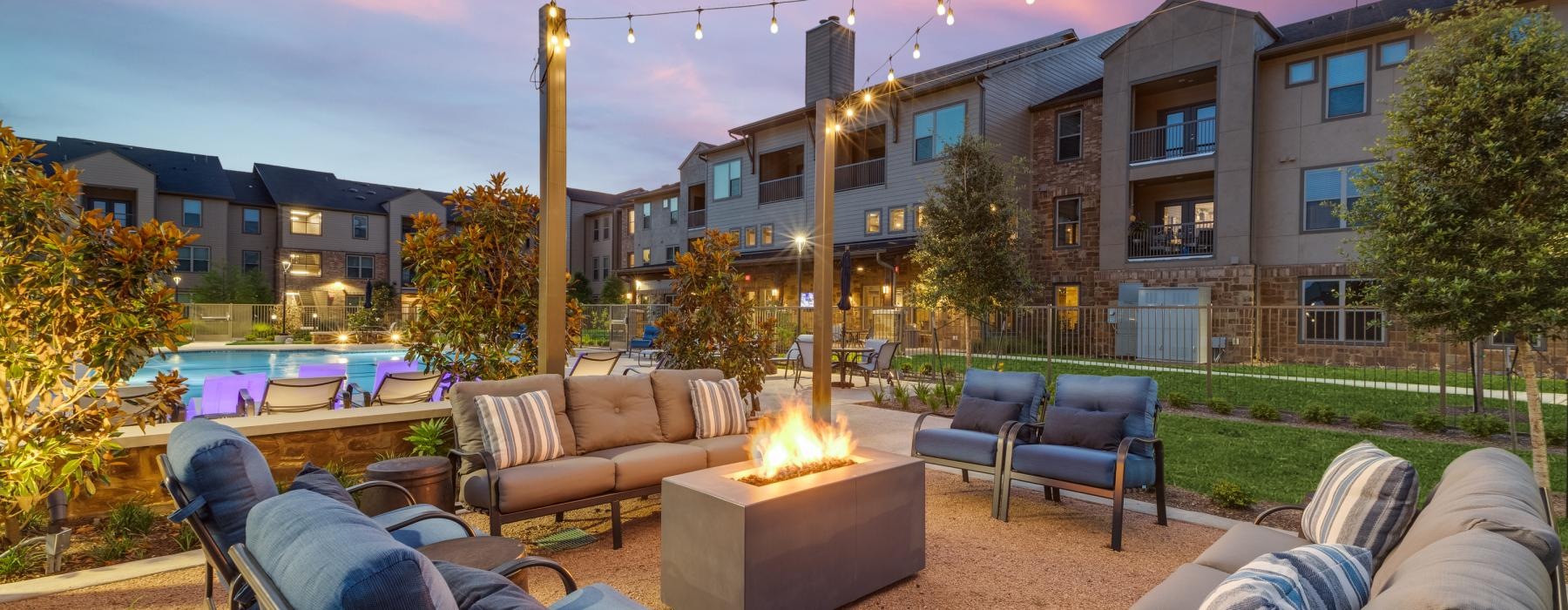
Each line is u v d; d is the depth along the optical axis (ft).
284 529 4.70
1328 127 45.93
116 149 98.12
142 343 12.37
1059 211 58.80
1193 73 50.75
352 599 3.80
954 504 16.34
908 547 11.85
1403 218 16.87
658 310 62.80
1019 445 15.23
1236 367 42.34
